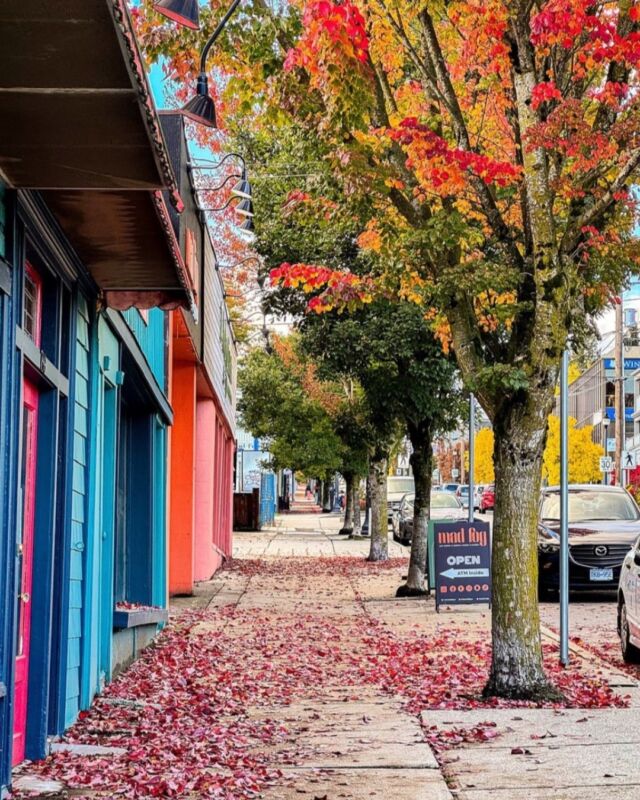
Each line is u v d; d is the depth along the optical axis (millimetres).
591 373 96188
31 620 7645
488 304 10797
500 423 9867
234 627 15297
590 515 20641
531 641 9773
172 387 19688
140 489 13922
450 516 34219
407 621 16125
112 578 10594
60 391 8055
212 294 21953
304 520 59000
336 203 10812
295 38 10273
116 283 9219
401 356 18875
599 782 6781
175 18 6703
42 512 7766
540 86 9211
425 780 6867
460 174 9797
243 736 8266
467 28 10664
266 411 41406
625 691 10219
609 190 9531
